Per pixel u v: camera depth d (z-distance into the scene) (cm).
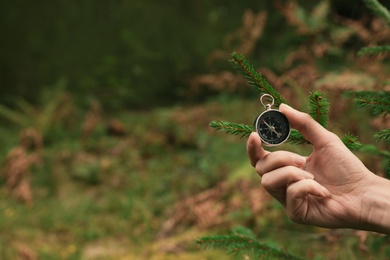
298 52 560
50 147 787
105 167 689
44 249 508
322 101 149
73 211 593
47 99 894
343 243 329
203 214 462
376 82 385
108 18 1101
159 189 623
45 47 1074
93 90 1070
